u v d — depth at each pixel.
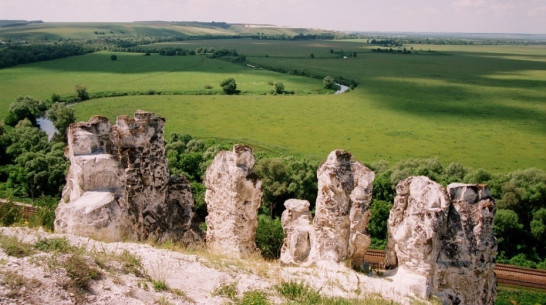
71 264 15.93
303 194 66.00
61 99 135.75
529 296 45.56
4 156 83.00
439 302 19.75
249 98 153.00
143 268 18.25
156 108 134.38
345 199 23.31
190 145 89.56
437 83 192.00
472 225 20.98
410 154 99.19
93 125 23.61
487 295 21.28
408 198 21.86
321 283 20.73
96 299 14.98
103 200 20.28
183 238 27.61
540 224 57.84
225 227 25.20
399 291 20.14
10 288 14.05
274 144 103.25
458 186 21.39
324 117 131.00
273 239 44.78
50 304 13.99
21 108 109.44
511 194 62.75
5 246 16.44
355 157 96.19
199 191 61.34
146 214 25.28
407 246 20.94
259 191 25.30
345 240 23.36
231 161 25.08
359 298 19.23
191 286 18.02
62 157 72.75
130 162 24.78
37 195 66.31
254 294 17.77
